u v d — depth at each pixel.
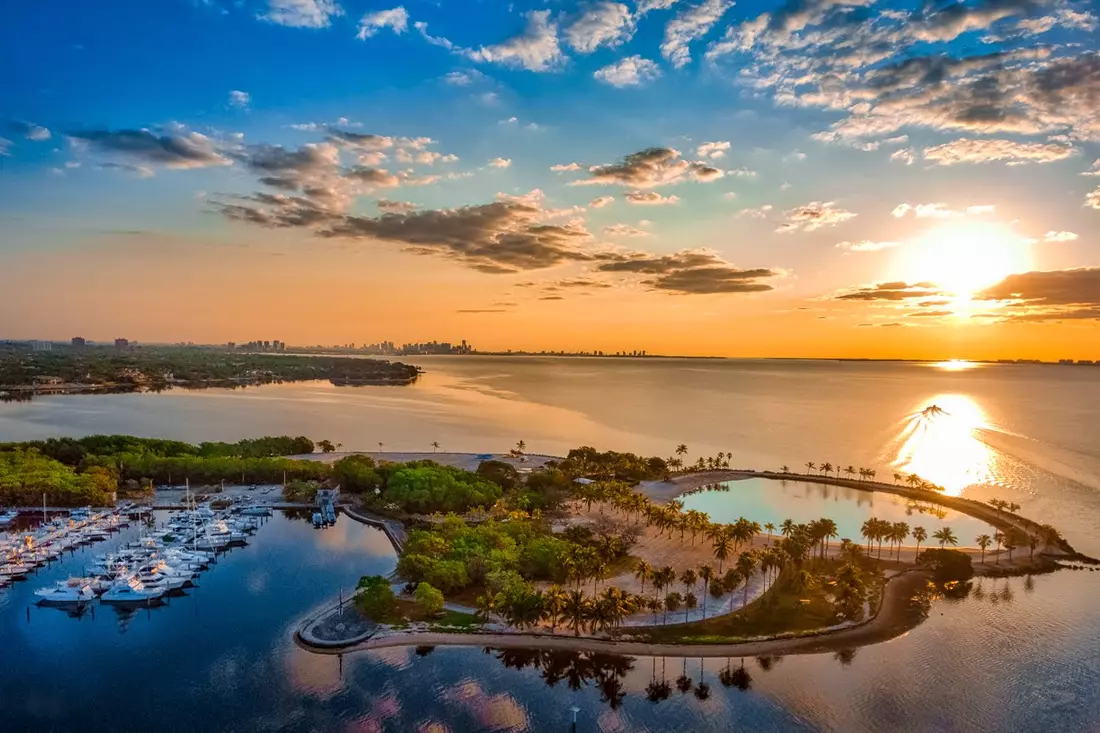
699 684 150.12
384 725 133.62
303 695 143.12
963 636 173.00
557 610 167.25
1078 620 182.62
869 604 190.25
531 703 142.25
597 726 135.50
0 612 182.75
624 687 148.62
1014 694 146.75
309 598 192.12
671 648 164.88
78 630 172.25
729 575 195.38
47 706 138.62
